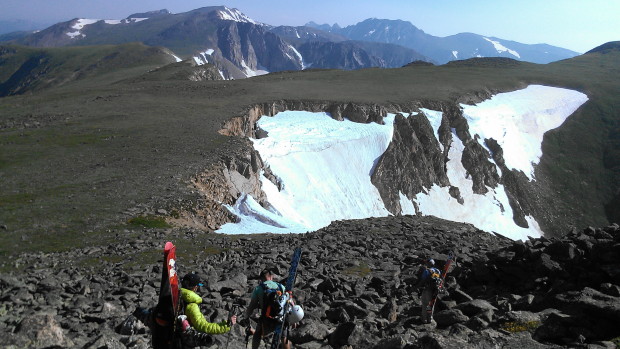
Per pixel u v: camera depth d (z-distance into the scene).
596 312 8.55
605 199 109.12
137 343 8.85
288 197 67.12
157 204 31.25
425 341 8.16
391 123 92.44
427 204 91.88
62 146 46.16
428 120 100.62
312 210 68.62
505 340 8.55
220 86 98.12
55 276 16.55
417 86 121.38
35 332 8.23
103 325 10.27
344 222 30.77
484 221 96.56
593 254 11.91
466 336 8.97
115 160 41.88
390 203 84.00
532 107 127.88
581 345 7.87
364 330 9.94
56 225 25.81
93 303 12.38
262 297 7.69
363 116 90.62
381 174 85.19
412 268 18.00
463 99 116.94
